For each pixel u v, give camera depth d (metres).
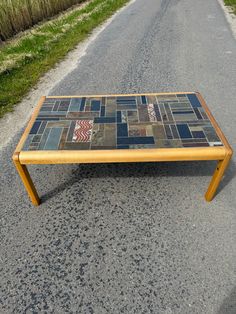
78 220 2.27
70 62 5.36
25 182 2.19
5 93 4.14
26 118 3.62
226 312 1.67
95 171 2.77
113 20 8.16
